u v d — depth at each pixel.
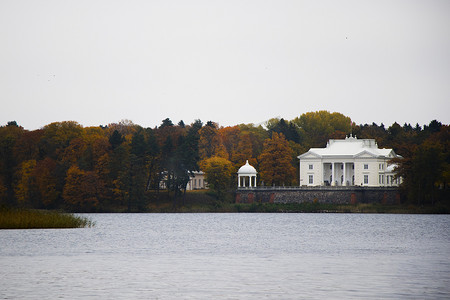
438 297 176.38
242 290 184.75
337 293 180.75
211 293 180.62
